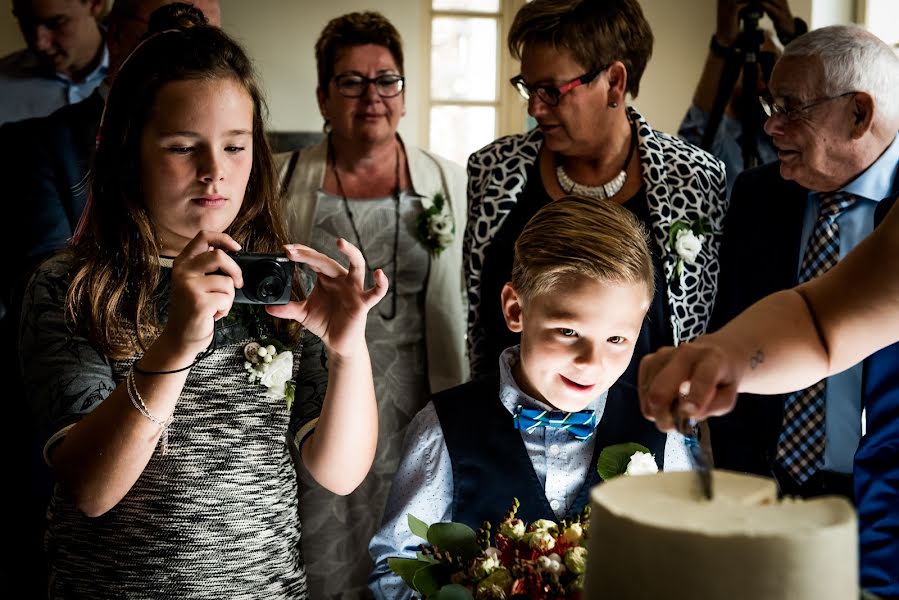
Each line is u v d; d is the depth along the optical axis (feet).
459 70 15.53
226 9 14.56
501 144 8.00
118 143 5.03
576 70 7.34
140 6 8.63
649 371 3.30
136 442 4.41
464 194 10.12
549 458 5.41
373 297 4.80
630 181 7.70
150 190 5.03
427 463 5.46
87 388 4.77
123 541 4.81
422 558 3.92
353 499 9.02
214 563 4.89
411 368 9.38
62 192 8.89
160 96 4.94
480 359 7.79
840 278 3.85
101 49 12.14
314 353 5.49
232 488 4.96
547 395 5.21
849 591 1.90
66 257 5.10
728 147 9.86
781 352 3.73
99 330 4.85
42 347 4.84
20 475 8.12
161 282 5.10
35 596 8.11
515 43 7.62
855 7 12.39
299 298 5.51
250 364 5.04
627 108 7.96
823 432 6.68
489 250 7.68
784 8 9.67
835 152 6.72
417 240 9.58
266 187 5.69
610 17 7.34
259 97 5.47
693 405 3.08
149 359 4.40
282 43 14.73
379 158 9.76
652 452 5.54
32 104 11.98
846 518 1.94
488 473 5.36
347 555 8.96
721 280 7.54
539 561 3.68
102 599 4.81
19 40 13.82
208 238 4.50
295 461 8.92
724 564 1.86
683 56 15.29
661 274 7.34
